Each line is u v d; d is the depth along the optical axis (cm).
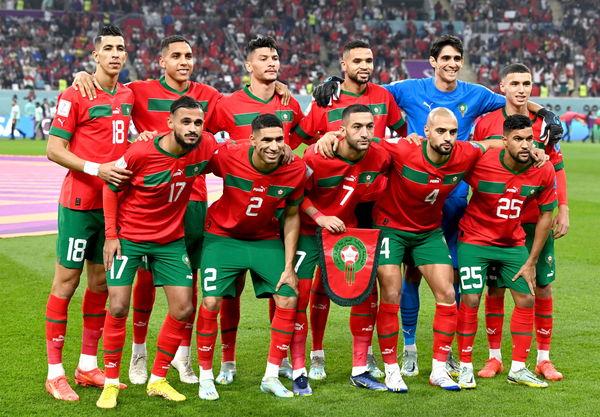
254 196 582
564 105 4381
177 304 580
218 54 4497
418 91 709
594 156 3155
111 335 570
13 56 4175
